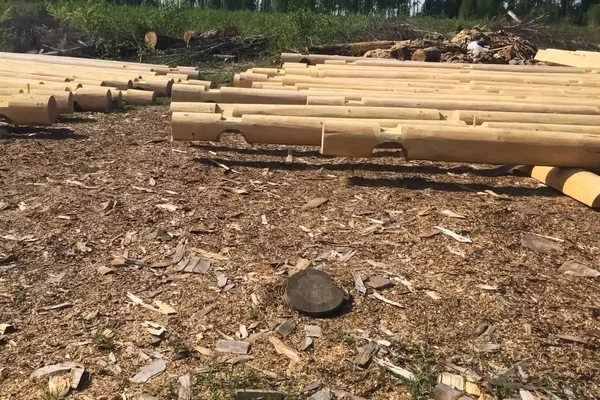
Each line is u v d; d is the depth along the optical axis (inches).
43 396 104.3
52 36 628.1
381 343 119.9
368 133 206.1
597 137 204.4
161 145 252.7
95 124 292.5
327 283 134.4
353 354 116.6
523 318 129.6
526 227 174.1
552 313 132.3
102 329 122.8
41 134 265.4
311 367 113.0
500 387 108.4
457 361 115.5
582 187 191.8
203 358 115.0
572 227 175.8
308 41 656.4
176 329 123.5
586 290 142.5
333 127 206.4
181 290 137.4
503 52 571.8
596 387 110.0
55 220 170.1
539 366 114.9
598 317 131.4
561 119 242.7
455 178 217.9
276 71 405.4
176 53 613.0
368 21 741.3
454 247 159.2
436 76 393.1
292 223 172.6
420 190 202.2
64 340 119.2
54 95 294.4
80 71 406.6
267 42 651.5
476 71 431.5
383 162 235.5
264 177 212.7
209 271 145.6
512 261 154.0
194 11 848.9
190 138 227.3
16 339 119.1
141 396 104.7
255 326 124.9
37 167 215.9
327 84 347.6
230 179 209.0
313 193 196.5
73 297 134.1
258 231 166.9
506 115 241.9
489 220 177.0
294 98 301.9
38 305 130.8
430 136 206.1
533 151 204.2
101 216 173.3
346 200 190.5
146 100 356.2
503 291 139.4
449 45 580.1
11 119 263.3
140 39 634.2
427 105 276.7
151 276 143.2
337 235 165.3
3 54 466.9
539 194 203.5
